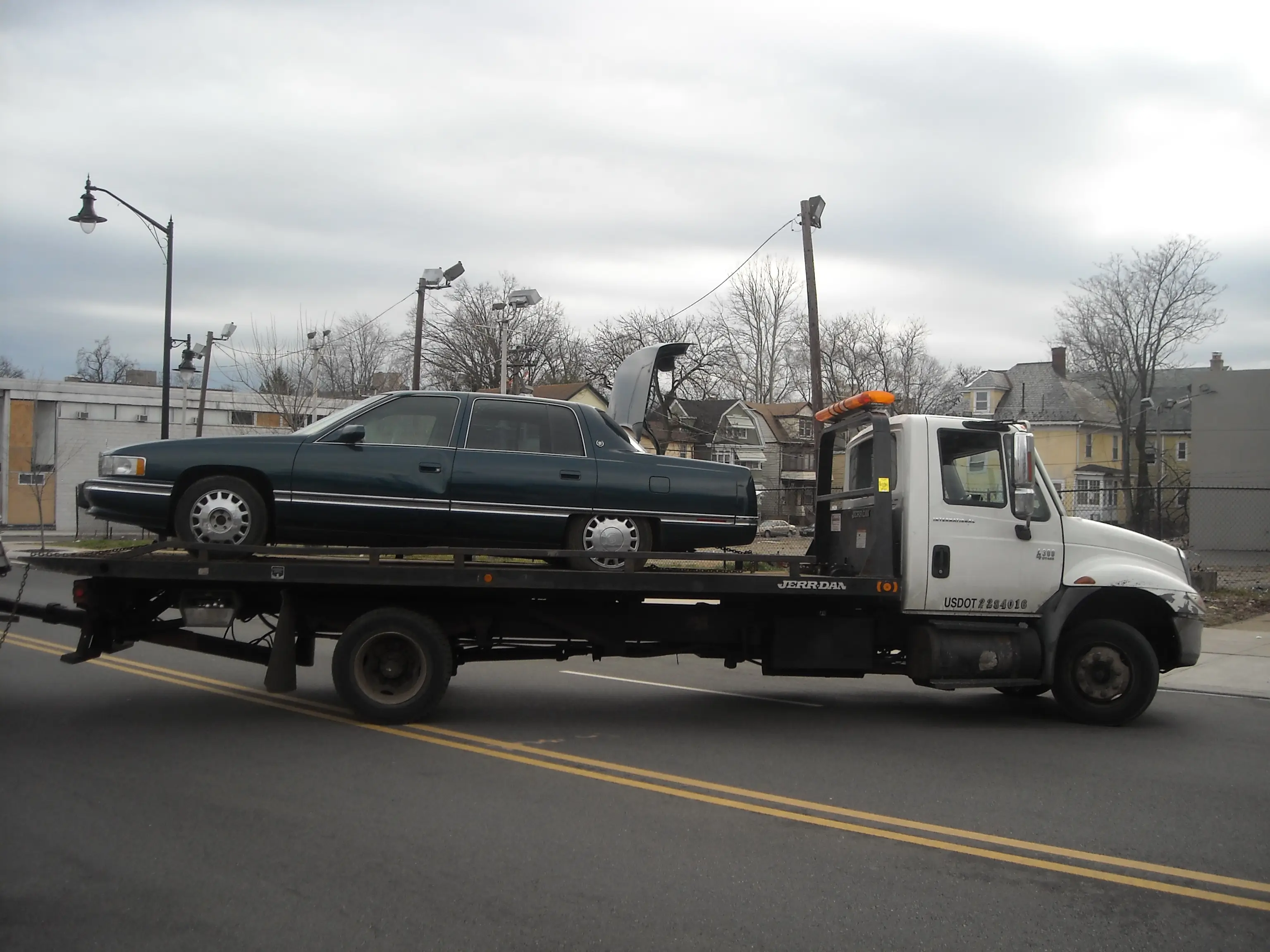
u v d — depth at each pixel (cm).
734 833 539
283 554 748
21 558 924
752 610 855
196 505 789
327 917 424
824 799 606
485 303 5106
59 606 806
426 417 848
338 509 808
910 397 5212
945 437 850
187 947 396
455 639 837
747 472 906
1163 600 862
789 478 5988
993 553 842
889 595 825
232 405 4534
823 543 954
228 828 534
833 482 1012
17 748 702
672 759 700
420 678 788
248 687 929
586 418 875
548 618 830
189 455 793
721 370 5591
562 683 1024
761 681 1077
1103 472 5616
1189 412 5806
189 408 4416
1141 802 611
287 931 411
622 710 881
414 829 536
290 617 792
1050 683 862
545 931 412
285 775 638
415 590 805
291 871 475
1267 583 2019
